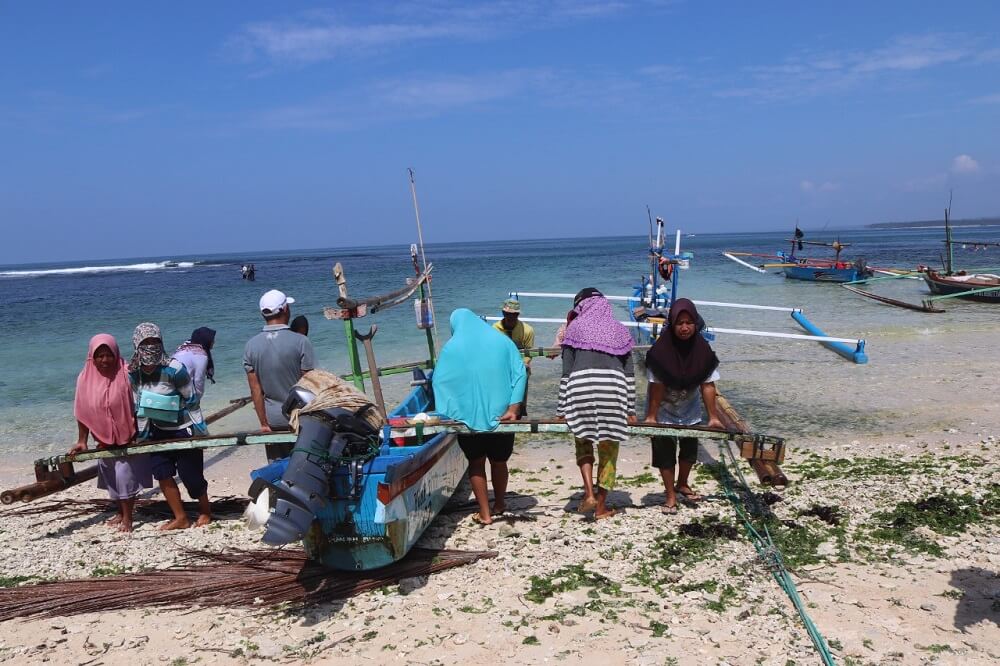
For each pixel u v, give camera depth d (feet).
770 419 35.09
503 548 20.22
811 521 21.03
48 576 20.17
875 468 26.00
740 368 47.67
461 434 21.56
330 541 17.97
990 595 16.07
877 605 15.88
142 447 22.52
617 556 19.17
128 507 23.97
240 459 33.99
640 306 54.49
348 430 17.56
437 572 18.90
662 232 49.44
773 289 103.65
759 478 24.57
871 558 18.37
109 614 17.65
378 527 17.62
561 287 120.06
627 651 14.51
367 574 18.86
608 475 21.29
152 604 18.01
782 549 19.12
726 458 29.25
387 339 65.51
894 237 466.70
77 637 16.49
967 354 48.88
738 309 79.41
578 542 20.15
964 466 25.68
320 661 14.88
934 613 15.40
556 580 17.85
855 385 41.32
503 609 16.62
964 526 20.03
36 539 23.67
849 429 32.83
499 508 23.02
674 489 22.36
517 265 205.98
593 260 229.45
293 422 18.70
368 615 16.70
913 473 24.89
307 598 17.83
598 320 20.84
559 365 51.44
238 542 22.12
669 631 15.21
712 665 13.84
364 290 137.08
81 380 22.72
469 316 21.54
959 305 80.23
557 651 14.65
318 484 16.52
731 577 17.69
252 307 105.91
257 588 18.48
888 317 70.08
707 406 21.83
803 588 16.89
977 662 13.51
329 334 68.64
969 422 32.81
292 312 95.71
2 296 151.94
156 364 22.65
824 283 110.01
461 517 23.07
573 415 20.43
